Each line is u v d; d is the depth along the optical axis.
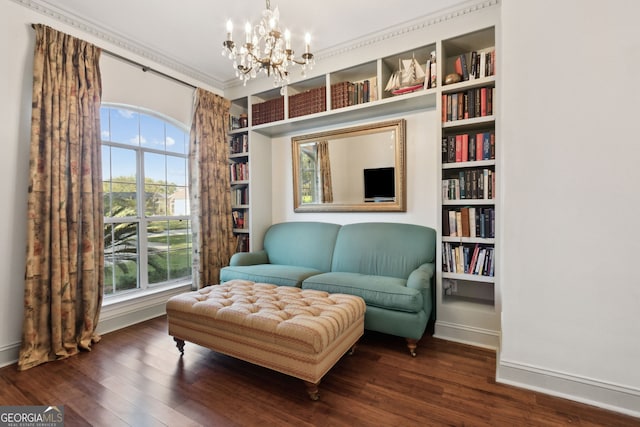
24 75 2.16
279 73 1.91
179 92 3.26
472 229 2.39
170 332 2.20
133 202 3.01
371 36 2.71
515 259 1.76
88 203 2.34
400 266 2.67
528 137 1.69
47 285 2.14
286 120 3.27
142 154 3.08
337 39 2.78
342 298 2.13
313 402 1.65
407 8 2.35
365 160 3.13
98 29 2.53
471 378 1.87
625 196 1.50
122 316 2.76
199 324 2.04
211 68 3.32
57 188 2.17
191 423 1.50
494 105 2.29
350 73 3.04
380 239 2.86
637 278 1.49
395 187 2.97
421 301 2.13
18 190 2.13
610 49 1.51
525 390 1.73
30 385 1.83
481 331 2.34
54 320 2.14
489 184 2.33
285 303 2.03
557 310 1.67
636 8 1.46
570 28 1.58
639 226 1.48
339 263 2.98
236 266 3.09
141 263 3.06
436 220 2.70
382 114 3.03
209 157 3.39
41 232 2.14
